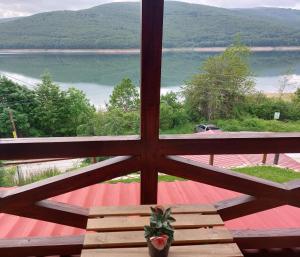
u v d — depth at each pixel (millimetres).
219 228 1083
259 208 1411
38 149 1180
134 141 1225
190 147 1252
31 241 1414
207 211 1199
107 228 1064
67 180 1271
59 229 1824
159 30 1026
